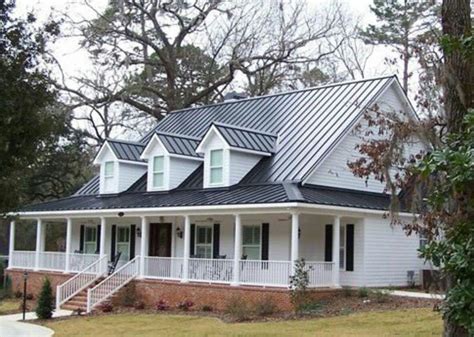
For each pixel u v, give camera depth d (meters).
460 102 11.12
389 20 45.53
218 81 51.00
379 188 29.27
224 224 29.64
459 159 6.88
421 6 43.12
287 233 27.42
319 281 24.75
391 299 23.50
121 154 34.09
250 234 28.61
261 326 20.58
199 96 50.62
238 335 18.91
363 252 26.86
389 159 19.36
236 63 49.66
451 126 11.19
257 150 28.92
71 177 49.69
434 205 7.94
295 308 23.05
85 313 26.77
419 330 18.05
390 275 27.86
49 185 48.88
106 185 34.47
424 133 18.55
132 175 34.38
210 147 29.38
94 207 31.81
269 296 23.94
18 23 12.91
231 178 28.34
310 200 24.16
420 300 22.97
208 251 30.16
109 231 34.69
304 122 30.38
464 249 7.11
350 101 29.80
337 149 27.97
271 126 31.45
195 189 29.83
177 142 31.77
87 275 29.75
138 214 29.52
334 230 25.75
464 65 10.91
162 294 27.73
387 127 22.72
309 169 26.55
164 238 31.83
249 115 33.75
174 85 50.59
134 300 28.42
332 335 18.08
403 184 18.97
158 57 51.31
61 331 21.58
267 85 50.81
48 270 33.34
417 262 29.03
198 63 51.22
